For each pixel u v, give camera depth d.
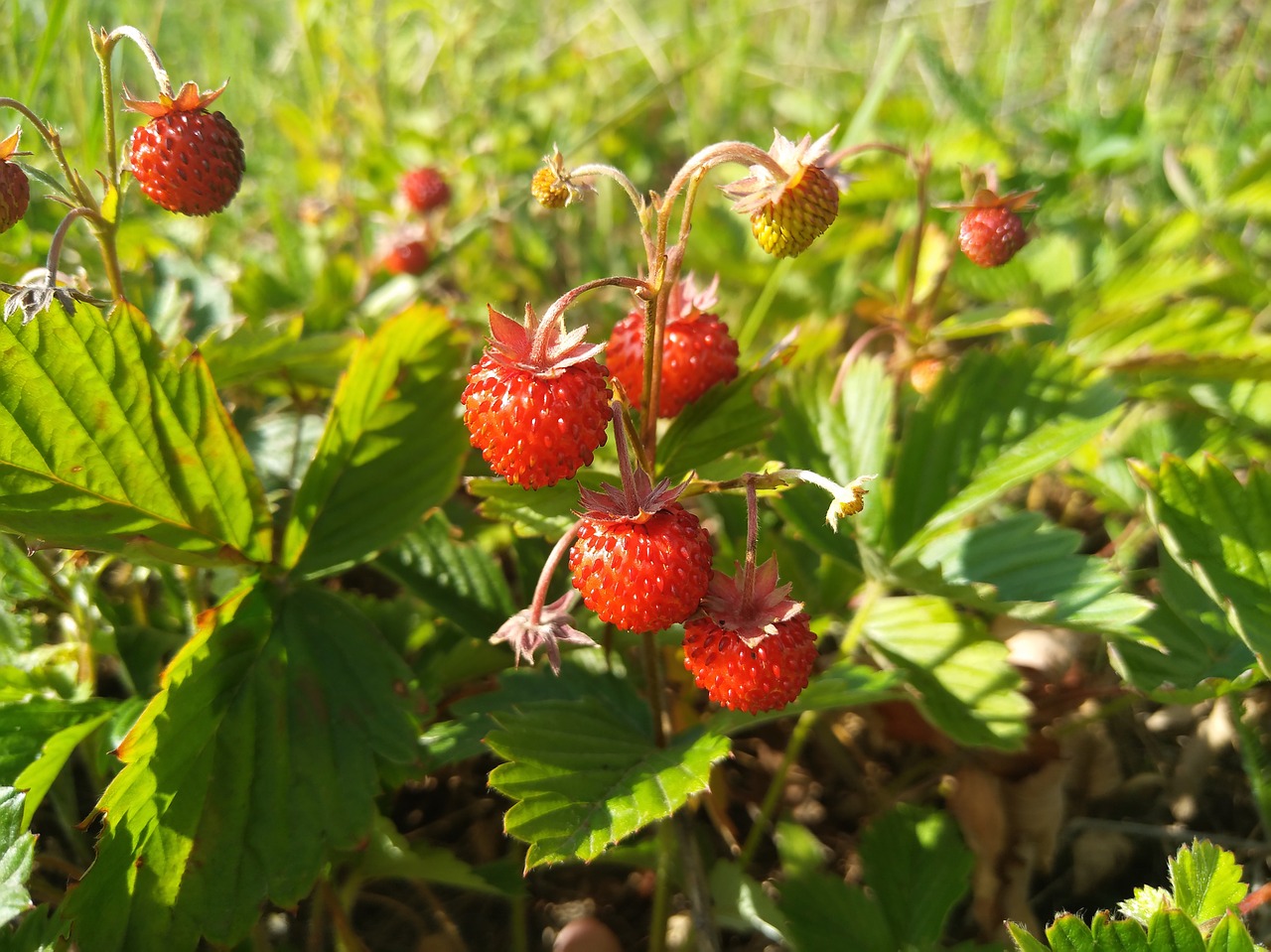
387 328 0.13
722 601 0.10
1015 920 0.14
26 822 0.11
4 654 0.13
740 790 0.15
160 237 0.19
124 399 0.11
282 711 0.12
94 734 0.13
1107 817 0.15
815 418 0.15
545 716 0.12
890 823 0.13
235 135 0.11
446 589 0.14
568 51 0.30
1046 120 0.28
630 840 0.14
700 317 0.12
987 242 0.14
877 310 0.17
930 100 0.29
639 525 0.09
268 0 0.32
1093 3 0.31
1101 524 0.19
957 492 0.14
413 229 0.22
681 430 0.12
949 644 0.14
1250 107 0.27
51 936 0.10
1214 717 0.15
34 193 0.18
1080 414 0.14
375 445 0.14
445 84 0.29
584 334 0.09
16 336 0.11
